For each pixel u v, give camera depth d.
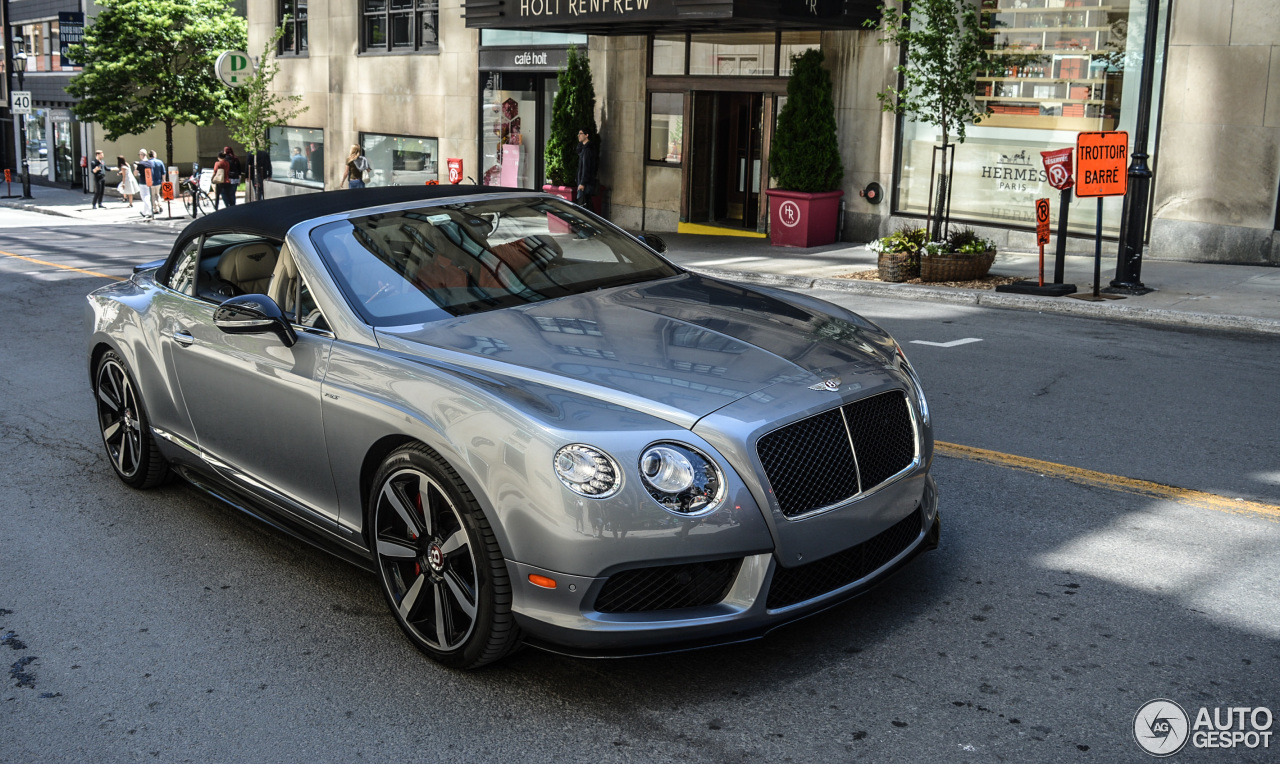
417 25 24.75
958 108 13.17
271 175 30.92
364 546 4.04
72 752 3.24
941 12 12.67
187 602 4.29
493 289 4.33
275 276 4.47
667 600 3.28
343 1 26.91
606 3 16.75
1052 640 3.68
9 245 21.69
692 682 3.50
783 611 3.36
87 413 7.38
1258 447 5.84
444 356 3.77
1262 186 12.49
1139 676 3.42
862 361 3.81
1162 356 8.28
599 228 5.13
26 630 4.09
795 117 16.50
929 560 4.38
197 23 37.28
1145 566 4.28
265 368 4.27
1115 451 5.80
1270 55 12.16
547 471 3.20
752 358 3.68
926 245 12.37
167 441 5.22
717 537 3.21
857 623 3.85
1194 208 13.09
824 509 3.40
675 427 3.28
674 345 3.78
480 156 23.44
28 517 5.32
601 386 3.45
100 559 4.77
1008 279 12.16
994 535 4.63
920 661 3.56
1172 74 13.02
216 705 3.49
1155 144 13.35
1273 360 8.09
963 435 6.17
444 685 3.55
